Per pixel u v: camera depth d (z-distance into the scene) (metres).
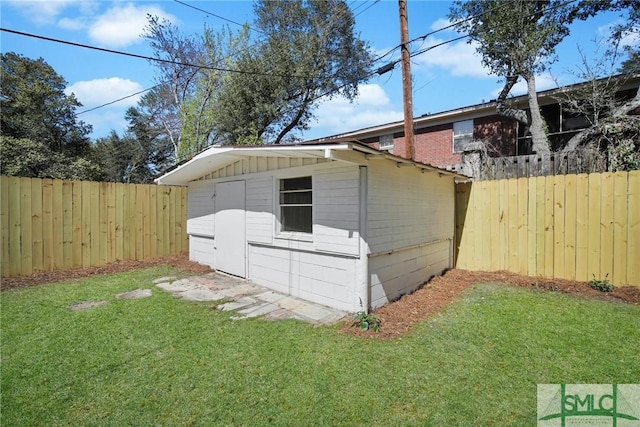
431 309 4.73
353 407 2.47
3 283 6.11
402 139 16.47
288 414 2.40
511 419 2.33
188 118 16.75
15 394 2.62
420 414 2.39
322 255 5.01
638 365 3.03
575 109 10.77
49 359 3.21
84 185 7.58
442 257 7.11
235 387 2.74
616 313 4.37
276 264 5.86
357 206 4.47
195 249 8.41
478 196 7.19
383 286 4.96
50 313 4.54
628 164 7.01
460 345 3.51
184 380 2.85
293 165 5.37
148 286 6.12
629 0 9.76
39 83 21.11
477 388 2.71
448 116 14.09
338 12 15.32
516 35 10.50
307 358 3.23
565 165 7.43
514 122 12.77
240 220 6.69
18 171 16.12
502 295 5.31
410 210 5.67
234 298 5.37
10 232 6.52
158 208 8.91
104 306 4.86
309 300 5.23
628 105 9.23
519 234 6.59
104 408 2.47
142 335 3.80
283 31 15.98
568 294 5.27
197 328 4.02
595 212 5.71
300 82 15.44
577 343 3.50
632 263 5.37
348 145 3.77
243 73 13.95
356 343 3.58
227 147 5.31
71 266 7.36
